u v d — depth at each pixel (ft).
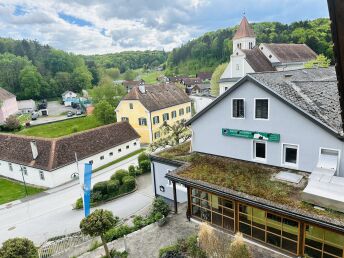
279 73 69.92
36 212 88.33
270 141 58.34
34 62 465.47
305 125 52.42
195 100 204.54
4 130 219.20
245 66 153.58
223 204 54.75
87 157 117.80
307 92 60.13
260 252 48.47
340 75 9.05
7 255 45.42
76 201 92.63
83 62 514.27
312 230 44.65
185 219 62.59
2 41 498.28
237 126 63.16
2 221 84.23
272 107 56.18
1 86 382.22
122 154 138.21
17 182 116.67
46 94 410.52
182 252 49.93
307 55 183.11
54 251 61.93
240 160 64.49
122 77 546.26
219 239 47.37
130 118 163.63
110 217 52.24
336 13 7.79
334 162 49.57
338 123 50.34
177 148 81.25
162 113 164.55
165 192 77.82
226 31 532.32
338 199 41.19
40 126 234.99
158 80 479.41
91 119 249.55
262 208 46.01
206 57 554.87
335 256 41.88
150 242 56.03
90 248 59.11
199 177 57.57
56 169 105.91
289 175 53.47
